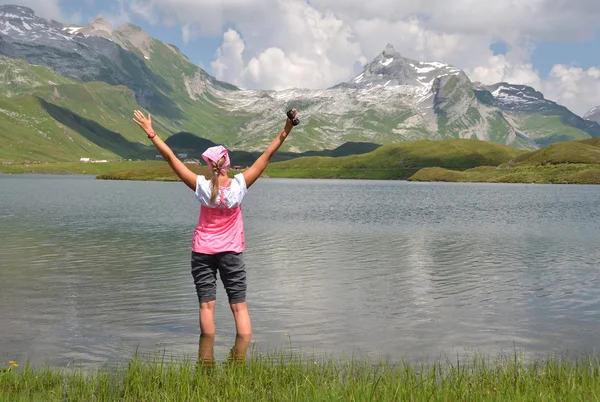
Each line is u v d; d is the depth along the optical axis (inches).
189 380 361.1
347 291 726.5
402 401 311.6
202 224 459.8
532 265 964.0
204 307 473.1
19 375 376.2
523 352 460.8
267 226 1743.4
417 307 635.5
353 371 394.6
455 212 2504.9
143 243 1246.9
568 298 689.6
